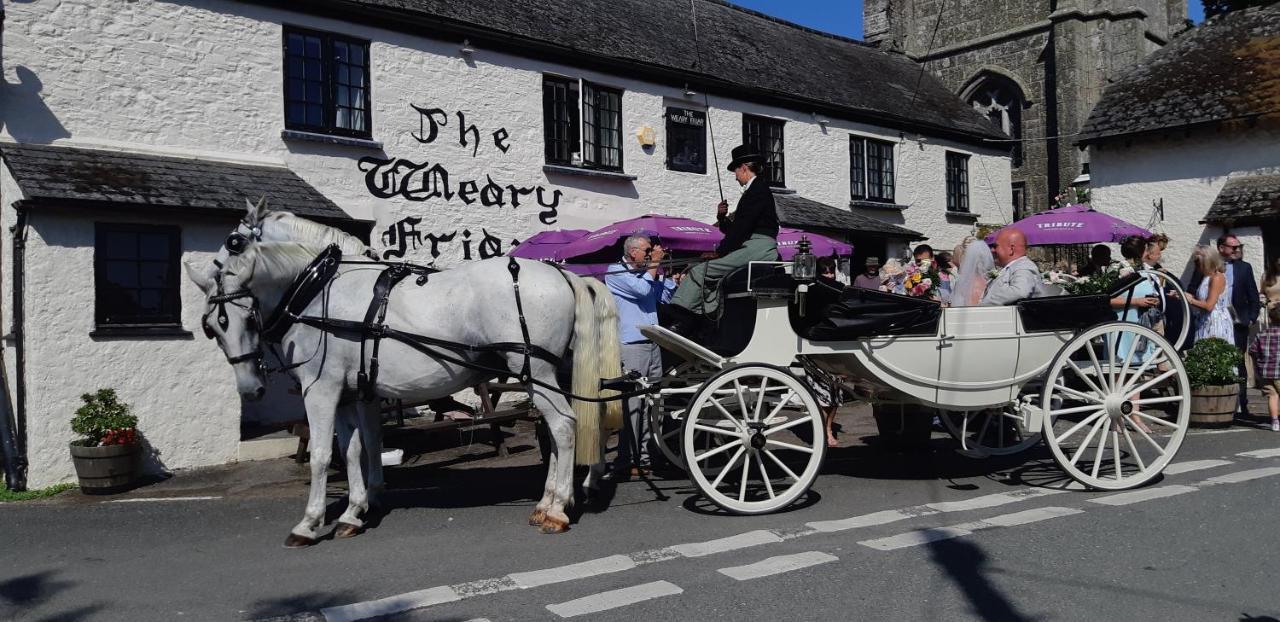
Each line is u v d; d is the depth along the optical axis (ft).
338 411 20.47
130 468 26.63
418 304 19.08
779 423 20.63
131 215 28.45
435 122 39.42
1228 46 57.88
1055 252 65.57
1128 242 30.99
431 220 39.24
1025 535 17.98
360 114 37.58
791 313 20.85
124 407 27.22
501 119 41.68
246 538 20.03
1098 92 78.48
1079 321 22.50
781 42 63.98
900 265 39.47
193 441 29.50
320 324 18.95
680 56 50.70
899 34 87.86
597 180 45.57
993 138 69.82
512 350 18.94
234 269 19.12
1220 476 22.86
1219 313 33.60
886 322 20.76
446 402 30.63
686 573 16.15
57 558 18.90
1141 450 27.12
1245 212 49.90
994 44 85.40
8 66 28.73
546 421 19.54
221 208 29.55
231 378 30.37
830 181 57.82
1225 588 14.76
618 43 47.67
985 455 25.35
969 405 22.02
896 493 22.47
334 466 28.48
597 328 19.83
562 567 16.72
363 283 19.40
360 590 15.81
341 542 19.17
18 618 15.03
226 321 19.22
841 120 58.54
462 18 40.24
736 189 52.24
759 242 21.07
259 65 34.53
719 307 20.56
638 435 24.85
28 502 25.27
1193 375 30.94
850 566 16.24
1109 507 20.10
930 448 29.01
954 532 18.25
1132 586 14.92
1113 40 78.69
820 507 21.13
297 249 19.43
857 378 22.27
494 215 41.42
